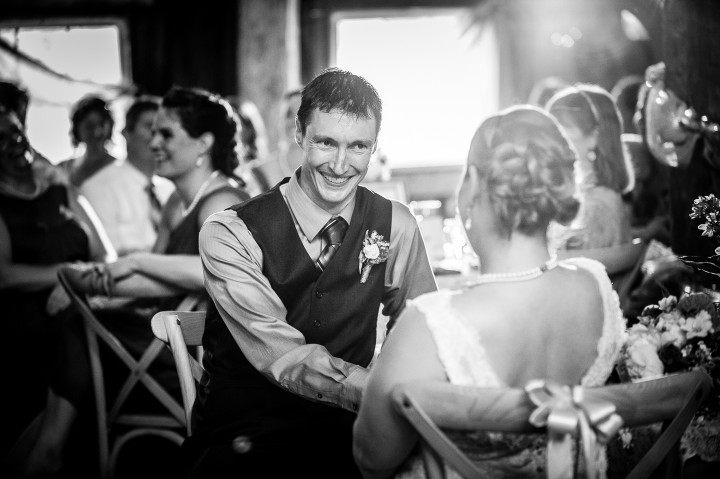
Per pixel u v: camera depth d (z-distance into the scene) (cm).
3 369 370
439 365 156
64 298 372
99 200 538
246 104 532
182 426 313
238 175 326
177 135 313
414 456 169
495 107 652
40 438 330
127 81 655
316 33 661
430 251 444
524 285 159
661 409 152
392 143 659
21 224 376
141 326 326
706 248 331
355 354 223
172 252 315
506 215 159
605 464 159
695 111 328
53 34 650
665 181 440
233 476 204
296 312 217
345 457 209
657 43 361
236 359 215
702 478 196
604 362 167
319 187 210
